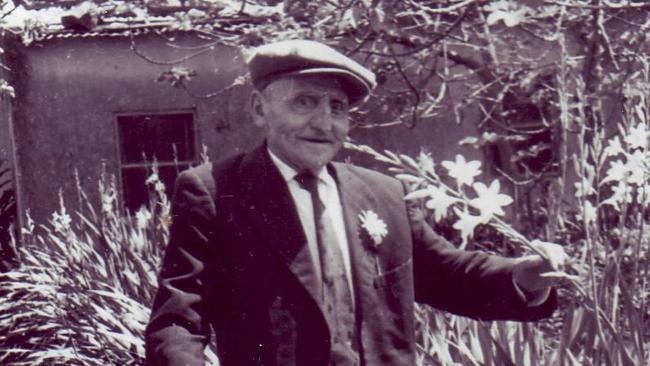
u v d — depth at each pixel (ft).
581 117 7.92
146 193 35.29
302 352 6.99
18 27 28.12
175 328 6.98
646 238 8.34
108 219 20.26
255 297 7.10
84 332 14.85
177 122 35.40
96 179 35.04
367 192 7.50
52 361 16.98
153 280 15.93
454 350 11.23
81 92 34.88
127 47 34.63
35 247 21.71
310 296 7.02
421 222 7.66
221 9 19.24
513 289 6.99
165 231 18.56
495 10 15.38
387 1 17.60
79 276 16.83
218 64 34.71
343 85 7.28
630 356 7.89
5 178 36.86
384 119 32.65
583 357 9.02
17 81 34.27
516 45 23.06
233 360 7.20
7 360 17.74
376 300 7.19
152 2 19.72
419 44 20.65
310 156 7.20
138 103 34.99
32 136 34.76
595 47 19.58
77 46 34.50
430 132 32.83
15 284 18.11
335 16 17.92
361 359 7.08
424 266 7.54
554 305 7.08
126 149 35.40
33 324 18.74
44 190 34.81
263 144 7.53
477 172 5.42
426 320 11.27
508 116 28.99
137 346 13.80
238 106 34.88
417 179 5.42
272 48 7.21
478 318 7.45
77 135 34.96
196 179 7.35
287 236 7.13
